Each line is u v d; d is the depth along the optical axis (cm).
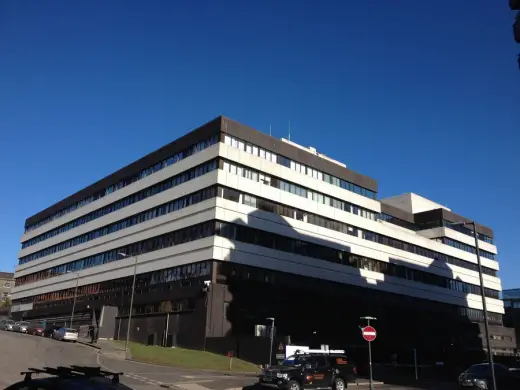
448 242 8975
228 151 5491
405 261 7725
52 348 4028
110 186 7475
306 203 6219
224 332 4978
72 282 7838
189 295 5206
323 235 6356
